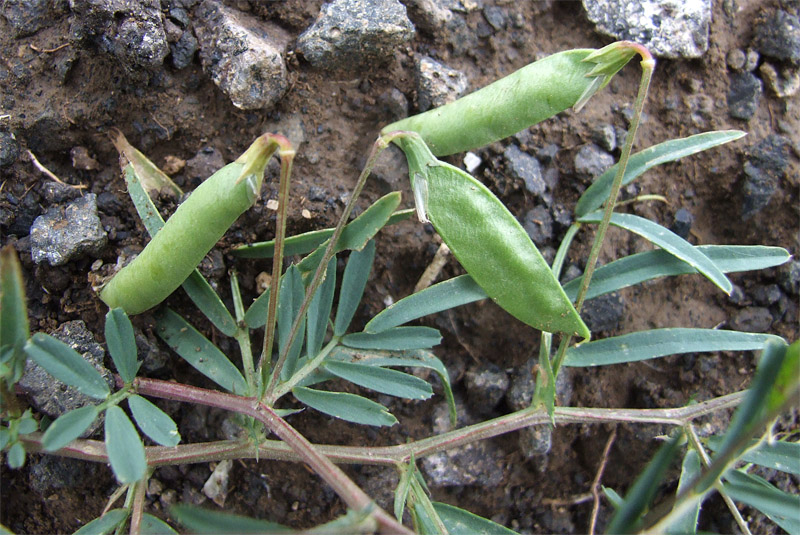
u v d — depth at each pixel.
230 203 0.09
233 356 0.11
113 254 0.11
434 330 0.11
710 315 0.13
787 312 0.13
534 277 0.10
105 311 0.11
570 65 0.10
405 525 0.12
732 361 0.13
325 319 0.11
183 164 0.11
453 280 0.11
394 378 0.10
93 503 0.11
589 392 0.12
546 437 0.12
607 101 0.13
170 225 0.10
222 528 0.08
